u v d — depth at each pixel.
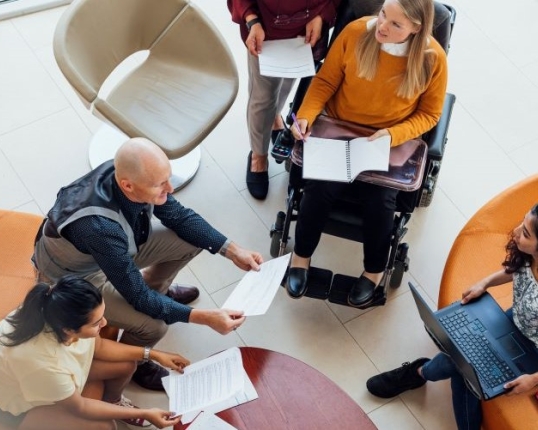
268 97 3.15
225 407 2.37
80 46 2.95
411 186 2.73
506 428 2.48
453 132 3.79
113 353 2.52
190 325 3.11
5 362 2.24
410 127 2.78
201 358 3.04
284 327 3.14
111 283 2.53
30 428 2.38
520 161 3.71
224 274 3.27
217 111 3.11
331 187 2.81
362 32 2.67
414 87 2.68
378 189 2.80
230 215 3.45
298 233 2.96
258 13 2.89
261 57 2.85
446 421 2.94
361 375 3.04
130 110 3.10
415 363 2.93
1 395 2.32
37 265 2.60
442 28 2.76
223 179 3.56
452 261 2.89
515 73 4.02
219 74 3.22
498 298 2.83
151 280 2.92
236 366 2.44
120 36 3.10
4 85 3.78
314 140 2.80
